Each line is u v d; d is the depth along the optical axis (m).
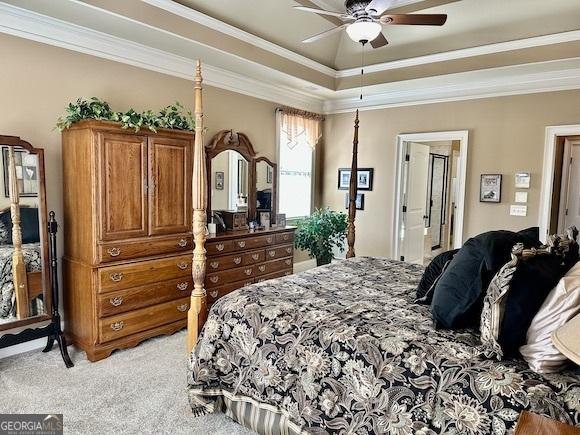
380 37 3.21
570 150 5.14
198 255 2.34
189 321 2.37
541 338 1.44
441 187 7.95
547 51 3.83
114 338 3.06
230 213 4.56
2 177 2.76
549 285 1.53
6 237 2.80
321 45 4.72
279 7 3.88
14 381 2.64
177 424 2.19
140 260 3.19
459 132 4.88
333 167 6.07
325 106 6.04
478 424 1.38
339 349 1.76
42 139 3.09
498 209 4.67
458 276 1.82
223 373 2.16
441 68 4.47
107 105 3.07
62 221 3.25
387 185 5.55
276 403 1.94
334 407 1.74
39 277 2.93
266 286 2.53
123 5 2.92
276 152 5.32
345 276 2.90
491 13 3.83
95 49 3.32
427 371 1.54
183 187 3.48
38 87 3.03
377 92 5.34
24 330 2.84
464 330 1.79
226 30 3.72
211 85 4.38
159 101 3.86
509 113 4.54
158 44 3.53
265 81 4.83
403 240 5.58
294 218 5.78
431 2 3.94
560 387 1.34
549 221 4.41
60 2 2.68
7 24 2.82
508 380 1.40
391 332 1.78
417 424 1.51
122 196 3.04
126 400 2.43
